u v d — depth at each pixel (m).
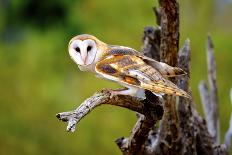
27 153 18.70
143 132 6.90
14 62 20.44
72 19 24.12
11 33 26.66
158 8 7.80
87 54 6.14
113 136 17.17
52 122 18.64
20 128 18.83
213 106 8.79
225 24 20.42
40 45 20.86
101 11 20.27
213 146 8.02
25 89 19.14
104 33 19.58
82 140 17.55
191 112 7.62
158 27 7.69
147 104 6.57
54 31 25.17
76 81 19.47
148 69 6.00
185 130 7.58
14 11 26.72
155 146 7.50
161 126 7.42
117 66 6.03
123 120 17.09
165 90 5.90
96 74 6.20
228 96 17.72
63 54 22.03
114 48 6.17
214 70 8.80
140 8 19.38
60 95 19.05
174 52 6.97
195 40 18.47
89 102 6.00
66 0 26.33
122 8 19.55
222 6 20.56
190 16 19.45
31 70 19.80
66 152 18.08
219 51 18.75
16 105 19.02
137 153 7.12
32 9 26.72
